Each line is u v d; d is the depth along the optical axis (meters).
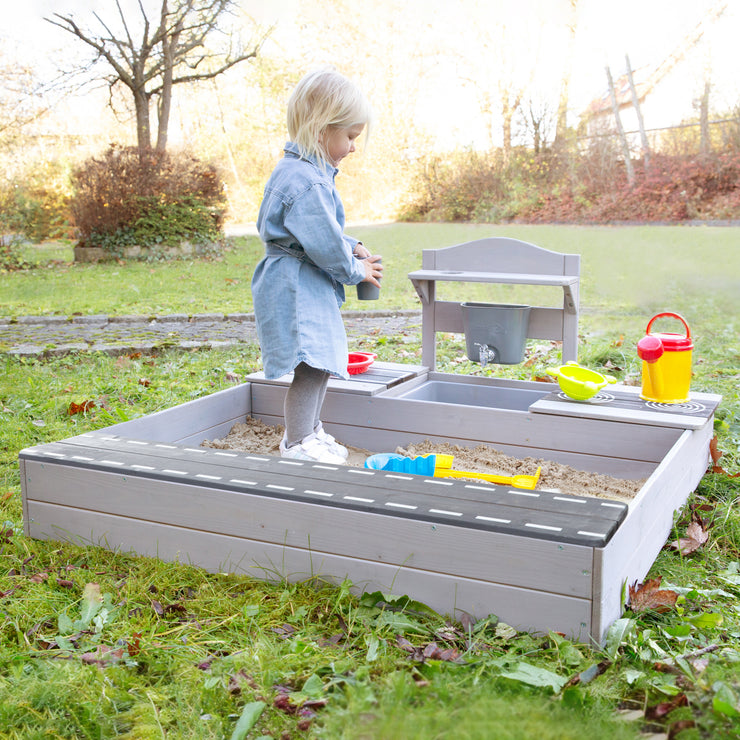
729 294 7.59
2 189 13.77
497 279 3.03
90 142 15.11
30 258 12.50
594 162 13.90
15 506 2.51
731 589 1.95
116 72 14.18
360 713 1.28
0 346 5.30
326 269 2.47
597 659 1.56
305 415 2.63
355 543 1.82
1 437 3.25
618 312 6.88
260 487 1.92
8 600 1.86
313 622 1.75
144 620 1.76
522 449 2.74
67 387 4.12
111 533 2.14
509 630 1.65
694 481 2.54
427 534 1.73
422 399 3.28
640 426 2.53
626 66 13.52
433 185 15.41
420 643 1.64
